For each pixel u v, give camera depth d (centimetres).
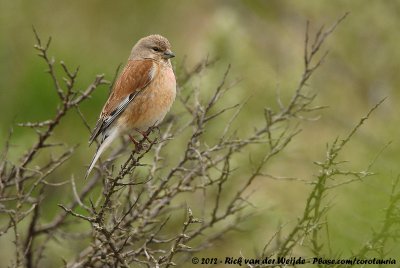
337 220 952
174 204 1314
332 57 1655
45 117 1617
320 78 1622
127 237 886
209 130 1303
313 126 1584
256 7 1870
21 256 947
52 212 1335
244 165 1342
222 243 1298
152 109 1164
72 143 1502
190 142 997
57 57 1717
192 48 1920
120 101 1150
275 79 1497
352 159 1204
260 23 1842
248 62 1483
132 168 920
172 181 1238
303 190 1411
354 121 1587
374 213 936
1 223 1299
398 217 842
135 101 1155
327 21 1678
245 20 1842
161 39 1202
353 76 1641
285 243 883
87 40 1862
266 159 1025
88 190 1145
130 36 1934
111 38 1922
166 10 1983
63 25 1853
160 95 1166
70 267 1034
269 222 1319
